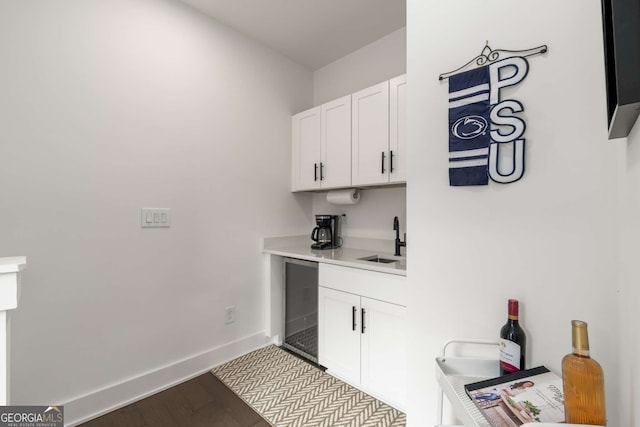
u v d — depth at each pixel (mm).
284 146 2594
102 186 1589
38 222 1397
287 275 2400
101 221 1585
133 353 1701
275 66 2523
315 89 2857
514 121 962
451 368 988
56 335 1442
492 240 1017
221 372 1995
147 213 1758
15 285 694
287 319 2396
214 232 2094
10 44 1327
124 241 1668
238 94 2246
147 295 1761
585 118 853
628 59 437
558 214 897
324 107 2377
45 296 1413
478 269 1045
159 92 1815
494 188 1013
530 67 942
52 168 1434
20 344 1345
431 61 1158
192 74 1976
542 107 922
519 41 964
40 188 1402
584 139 854
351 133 2170
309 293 2213
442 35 1133
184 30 1938
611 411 797
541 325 924
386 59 2332
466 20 1077
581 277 860
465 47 1077
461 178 1064
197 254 1999
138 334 1723
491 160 1003
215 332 2098
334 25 2195
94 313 1562
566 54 883
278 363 2119
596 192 836
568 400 652
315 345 2156
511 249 980
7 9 1321
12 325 1327
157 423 1510
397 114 1887
